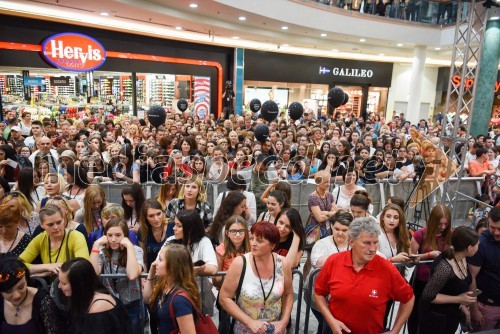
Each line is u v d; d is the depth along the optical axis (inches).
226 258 115.6
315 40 562.6
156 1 367.6
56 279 92.9
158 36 506.9
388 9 522.9
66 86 439.8
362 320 88.1
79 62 425.1
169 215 145.5
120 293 107.7
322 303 94.3
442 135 260.8
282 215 119.9
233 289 92.0
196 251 110.8
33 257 107.4
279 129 395.5
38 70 410.9
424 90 851.4
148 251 126.0
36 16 378.9
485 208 211.5
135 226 141.3
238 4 371.9
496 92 701.3
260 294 90.0
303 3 438.0
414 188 230.7
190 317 82.1
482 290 112.7
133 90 502.6
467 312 110.5
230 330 96.4
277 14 414.0
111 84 480.4
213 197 205.5
